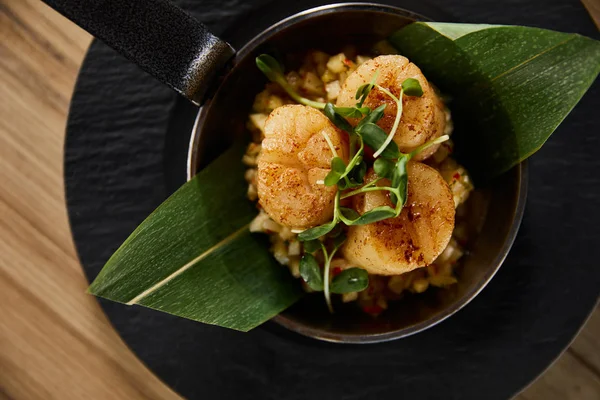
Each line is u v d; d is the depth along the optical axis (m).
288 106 0.33
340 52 0.36
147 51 0.32
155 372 0.38
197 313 0.35
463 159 0.37
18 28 0.40
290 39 0.35
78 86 0.39
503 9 0.39
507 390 0.38
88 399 0.40
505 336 0.38
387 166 0.32
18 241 0.40
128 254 0.34
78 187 0.39
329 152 0.33
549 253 0.38
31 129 0.40
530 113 0.35
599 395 0.40
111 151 0.39
